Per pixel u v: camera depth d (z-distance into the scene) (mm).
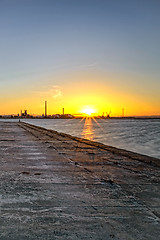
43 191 4441
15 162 7422
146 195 4242
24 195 4191
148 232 2877
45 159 8023
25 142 13672
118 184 4961
